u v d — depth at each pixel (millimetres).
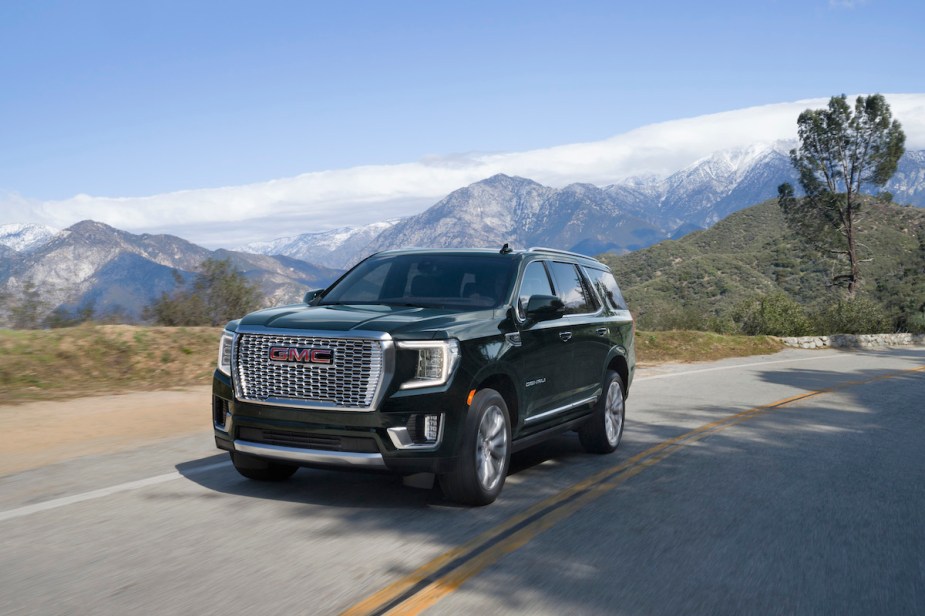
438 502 6223
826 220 50500
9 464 7281
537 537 5387
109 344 13312
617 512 6156
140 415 10039
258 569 4543
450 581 4453
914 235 109938
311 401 5656
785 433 10422
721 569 4855
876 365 23031
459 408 5773
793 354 27516
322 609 3975
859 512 6367
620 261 194625
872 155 48406
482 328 6234
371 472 5684
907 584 4699
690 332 27250
